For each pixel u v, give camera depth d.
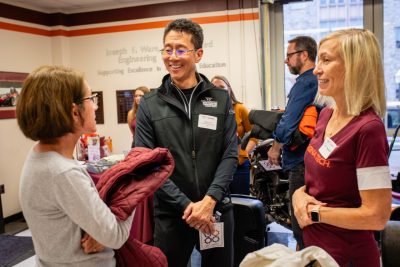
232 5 4.73
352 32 1.24
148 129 1.75
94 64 5.41
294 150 2.48
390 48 4.43
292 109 2.45
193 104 1.75
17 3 4.89
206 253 1.79
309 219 1.29
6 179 4.77
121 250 1.24
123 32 5.22
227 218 1.79
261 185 3.33
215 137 1.75
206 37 4.86
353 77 1.20
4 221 4.73
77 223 1.04
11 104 4.82
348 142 1.21
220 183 1.68
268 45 4.73
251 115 3.06
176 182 1.72
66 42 5.46
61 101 1.04
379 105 1.21
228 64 4.81
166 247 1.72
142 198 1.17
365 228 1.18
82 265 1.09
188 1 4.91
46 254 1.09
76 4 5.15
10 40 4.80
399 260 1.55
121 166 1.19
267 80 4.73
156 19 5.06
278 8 4.83
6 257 3.57
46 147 1.08
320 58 1.31
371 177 1.15
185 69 1.73
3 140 4.73
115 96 5.36
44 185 1.03
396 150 4.14
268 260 1.15
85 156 3.79
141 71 5.21
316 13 4.71
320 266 1.09
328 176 1.26
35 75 1.07
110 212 1.10
